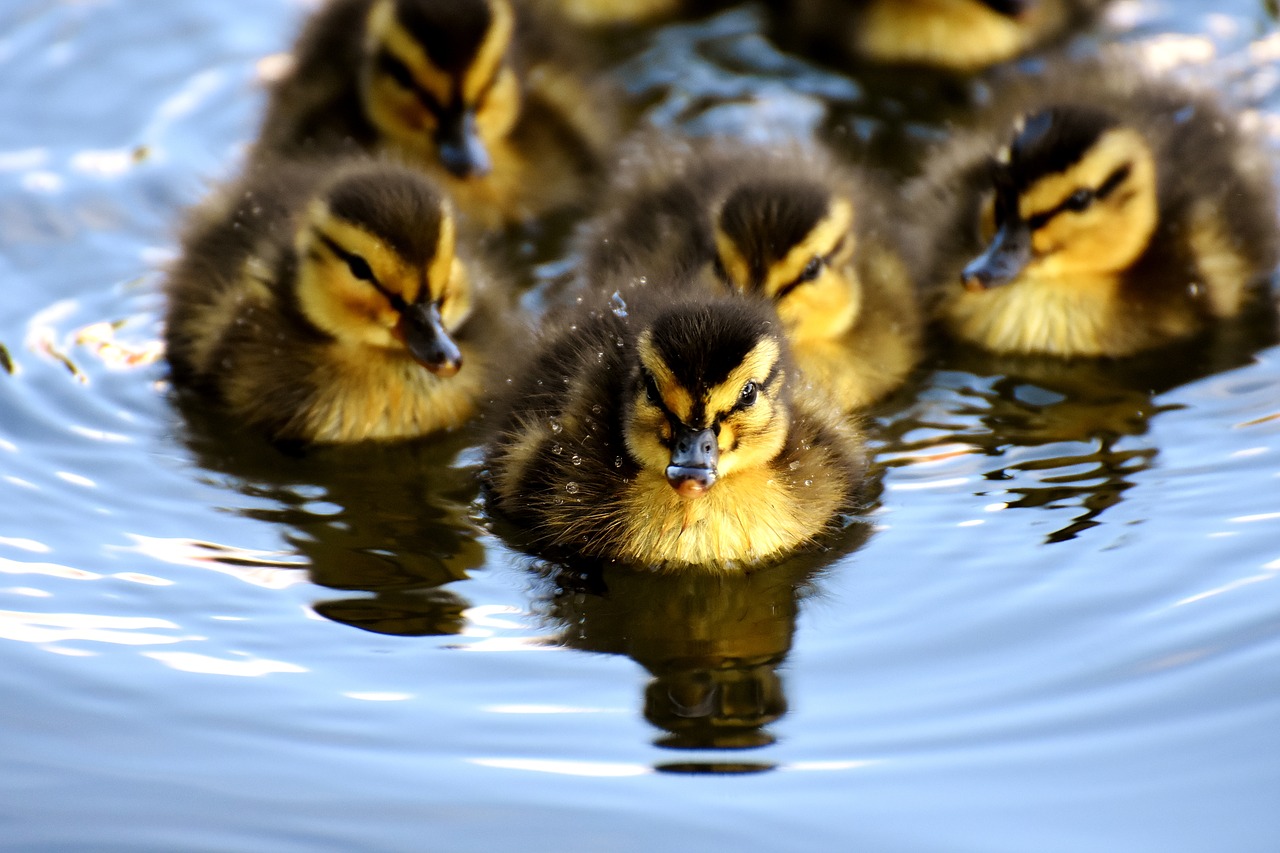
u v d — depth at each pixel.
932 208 14.99
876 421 12.74
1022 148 13.59
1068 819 8.32
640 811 8.45
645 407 10.84
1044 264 13.77
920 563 10.73
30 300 14.40
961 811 8.39
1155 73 16.09
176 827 8.38
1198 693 9.23
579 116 16.56
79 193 15.96
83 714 9.27
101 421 12.78
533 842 8.26
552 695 9.45
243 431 12.77
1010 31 17.89
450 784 8.68
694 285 12.27
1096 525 11.03
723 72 17.94
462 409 13.04
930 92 17.50
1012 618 10.05
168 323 13.65
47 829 8.37
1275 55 17.69
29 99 17.47
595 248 14.28
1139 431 12.37
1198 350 13.69
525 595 10.54
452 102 15.20
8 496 11.63
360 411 12.78
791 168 13.91
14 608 10.25
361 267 12.59
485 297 13.63
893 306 13.61
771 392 11.04
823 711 9.25
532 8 16.94
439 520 11.48
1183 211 14.14
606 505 11.10
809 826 8.33
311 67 16.23
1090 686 9.37
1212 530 10.86
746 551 10.98
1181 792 8.49
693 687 9.50
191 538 11.16
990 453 12.16
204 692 9.46
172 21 18.98
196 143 16.88
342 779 8.73
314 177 14.08
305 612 10.28
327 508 11.63
